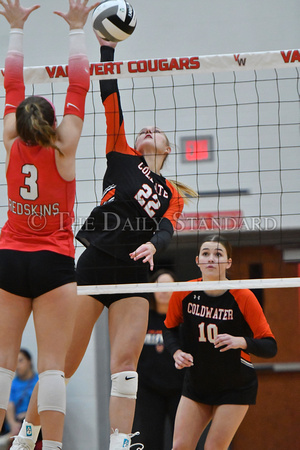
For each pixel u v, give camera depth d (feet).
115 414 20.35
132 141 40.32
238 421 25.00
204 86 40.50
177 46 41.11
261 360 41.42
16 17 19.60
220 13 41.22
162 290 22.18
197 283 22.93
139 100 40.60
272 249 39.55
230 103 40.29
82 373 39.37
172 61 24.02
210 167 39.96
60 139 17.79
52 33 42.27
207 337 25.46
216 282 23.08
